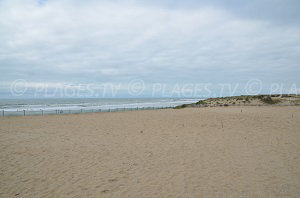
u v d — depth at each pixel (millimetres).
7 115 26281
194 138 11492
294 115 19969
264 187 5531
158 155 8445
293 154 8336
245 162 7484
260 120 17156
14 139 11352
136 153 8750
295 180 5934
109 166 7207
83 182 5906
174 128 14719
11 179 6117
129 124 17062
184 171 6684
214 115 21500
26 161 7730
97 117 23047
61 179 6121
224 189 5426
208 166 7117
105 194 5207
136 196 5090
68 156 8367
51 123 17969
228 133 12641
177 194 5176
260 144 9984
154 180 6016
